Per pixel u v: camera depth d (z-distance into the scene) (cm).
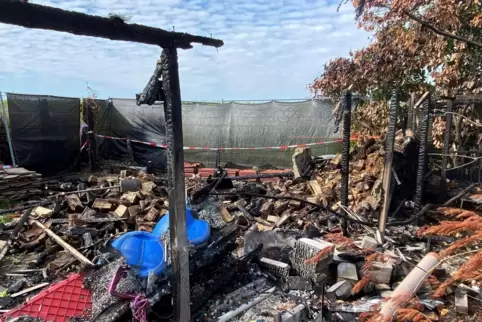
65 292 358
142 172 934
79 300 354
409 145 668
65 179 1002
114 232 568
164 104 257
